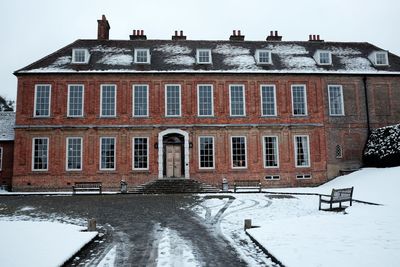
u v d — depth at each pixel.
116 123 29.56
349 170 30.67
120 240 12.22
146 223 15.12
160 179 28.62
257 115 30.56
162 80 30.30
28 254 9.67
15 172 28.58
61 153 29.00
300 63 32.38
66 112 29.34
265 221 15.09
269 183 29.97
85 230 13.25
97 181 28.95
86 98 29.66
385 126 31.56
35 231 12.68
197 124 29.95
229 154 29.97
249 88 30.80
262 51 31.89
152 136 29.64
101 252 10.70
